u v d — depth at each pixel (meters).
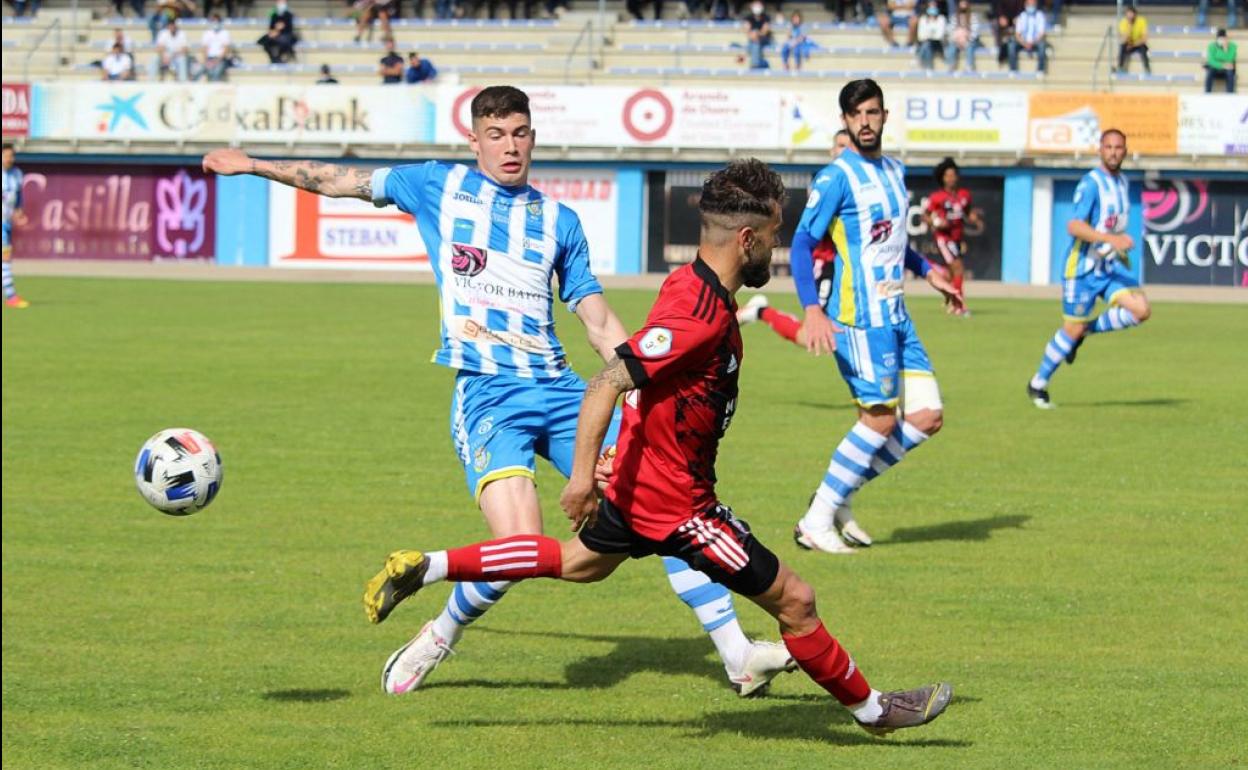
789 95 127.25
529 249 21.53
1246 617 25.70
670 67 142.88
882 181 30.28
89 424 46.38
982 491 37.31
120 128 134.62
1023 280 127.06
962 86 135.62
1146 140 123.56
